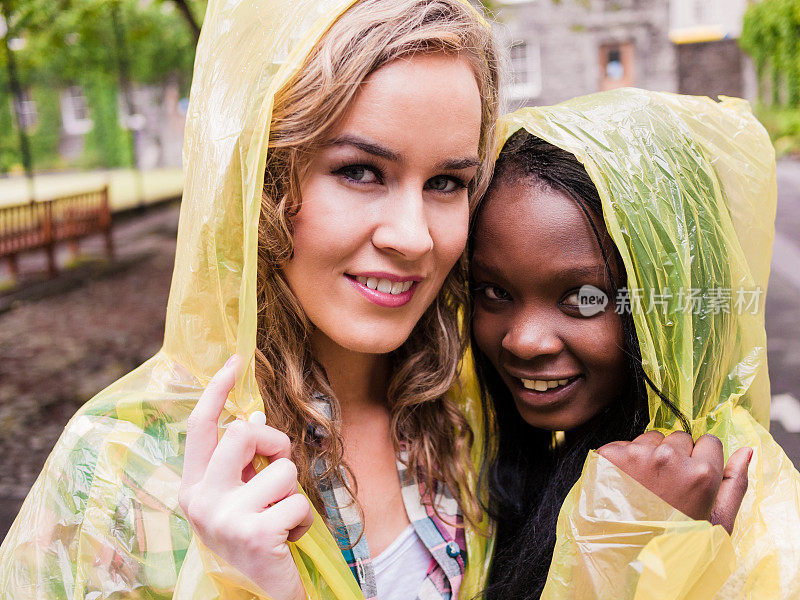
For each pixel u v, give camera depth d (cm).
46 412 464
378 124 94
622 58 1709
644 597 87
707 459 98
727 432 115
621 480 97
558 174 111
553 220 109
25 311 723
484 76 107
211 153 101
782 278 652
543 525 119
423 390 123
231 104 102
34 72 2350
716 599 101
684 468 97
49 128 2581
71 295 794
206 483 88
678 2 1917
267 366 106
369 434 123
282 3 101
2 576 104
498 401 137
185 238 105
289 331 108
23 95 2420
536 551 116
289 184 98
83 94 2569
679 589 90
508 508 131
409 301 105
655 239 109
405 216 98
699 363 115
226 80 104
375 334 103
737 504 100
